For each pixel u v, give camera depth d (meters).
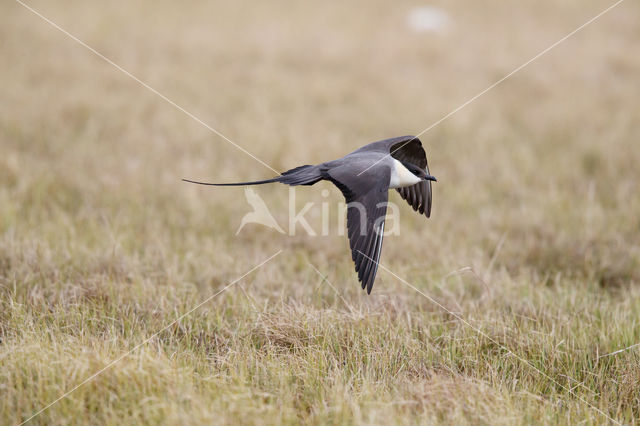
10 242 11.20
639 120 21.80
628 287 11.51
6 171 15.31
